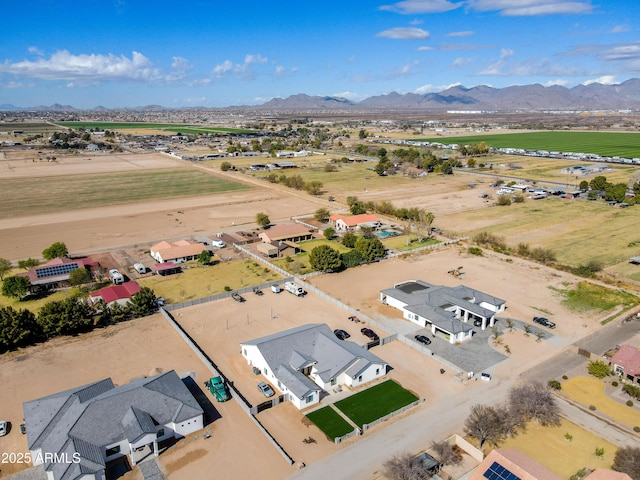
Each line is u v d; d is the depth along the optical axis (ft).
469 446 146.00
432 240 374.63
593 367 188.44
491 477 123.24
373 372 186.91
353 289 277.85
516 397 166.30
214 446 150.10
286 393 174.70
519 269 310.86
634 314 243.81
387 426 159.74
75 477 128.16
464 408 168.86
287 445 150.51
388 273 303.89
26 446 149.69
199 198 534.78
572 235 384.68
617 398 174.81
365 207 476.95
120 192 563.07
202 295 268.82
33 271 280.92
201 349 210.18
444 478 135.74
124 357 202.90
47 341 216.54
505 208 480.64
